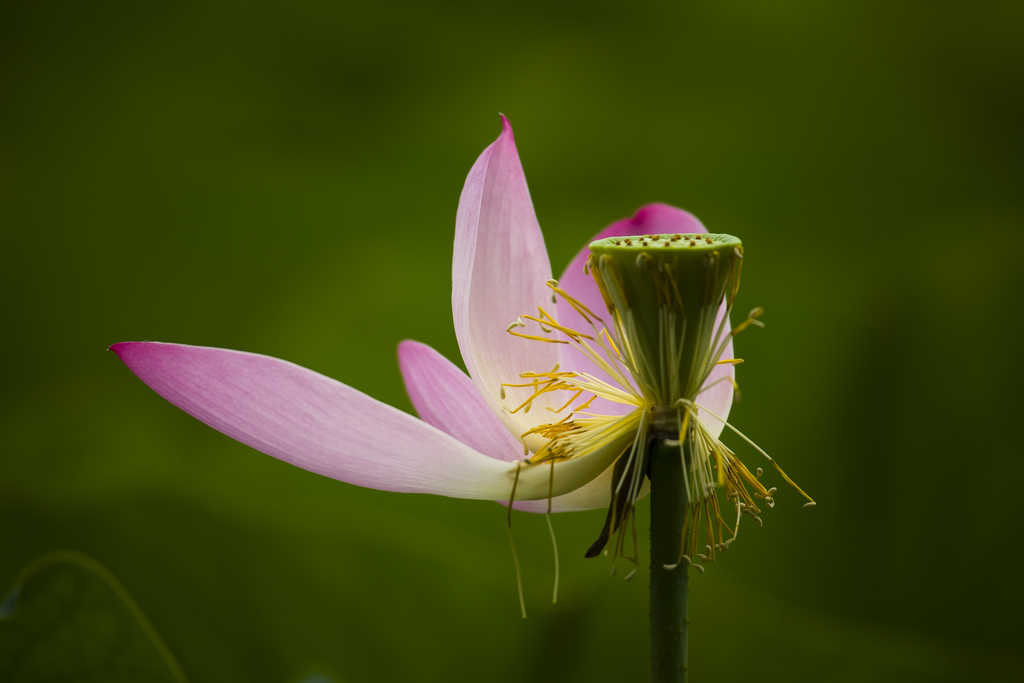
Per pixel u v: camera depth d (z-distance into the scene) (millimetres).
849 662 823
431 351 672
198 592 857
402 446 616
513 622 879
